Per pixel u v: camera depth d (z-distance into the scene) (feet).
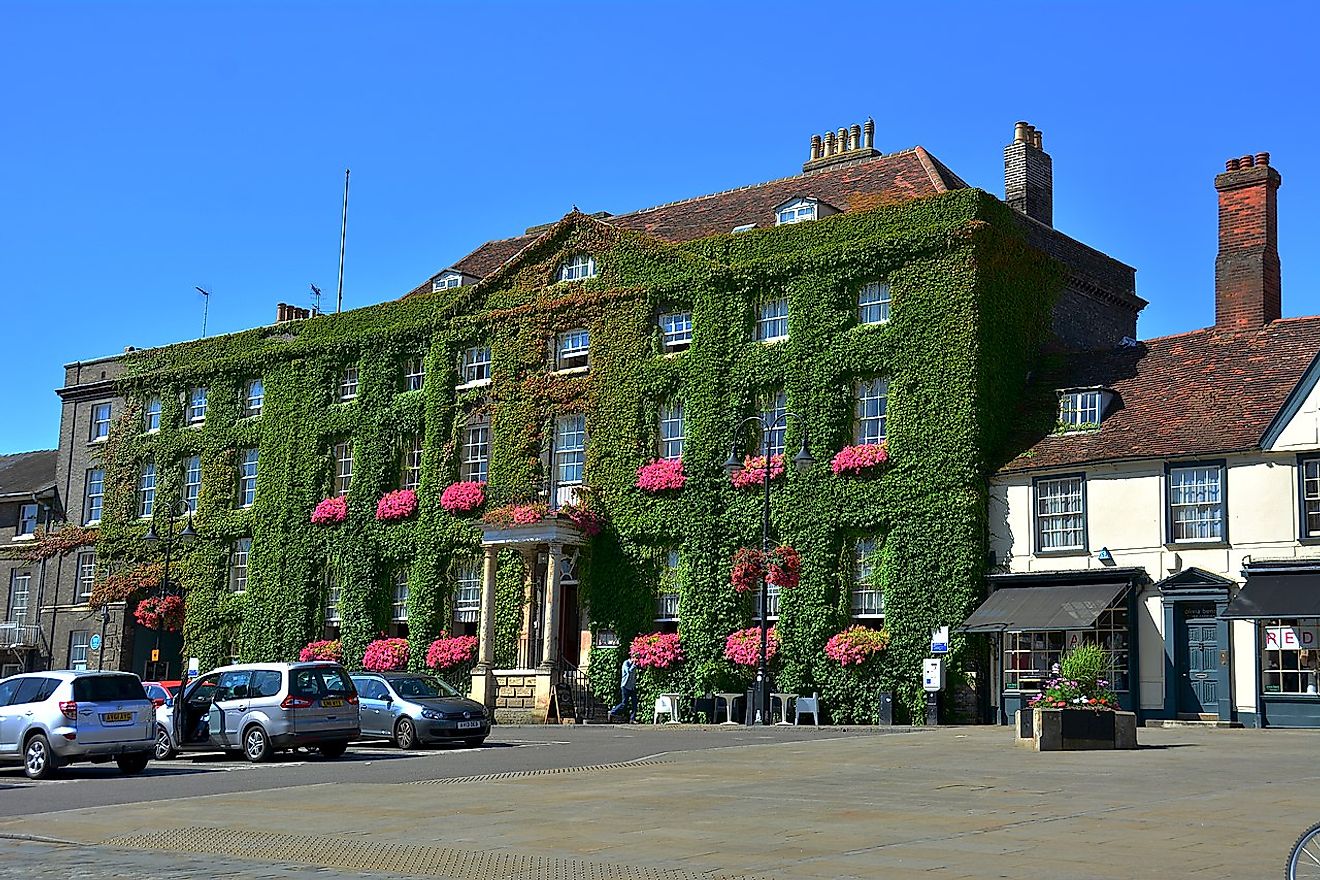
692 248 142.61
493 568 142.82
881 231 132.16
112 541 183.62
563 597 147.95
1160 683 113.29
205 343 181.88
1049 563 120.57
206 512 175.42
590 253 150.00
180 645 183.93
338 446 167.12
